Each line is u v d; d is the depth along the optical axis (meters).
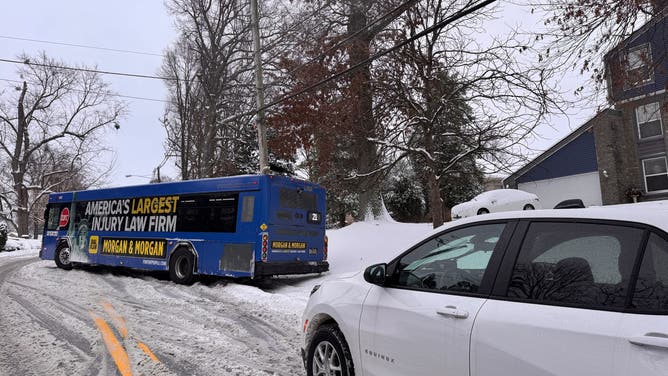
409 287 3.51
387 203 34.78
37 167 53.03
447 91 13.13
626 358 2.13
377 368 3.54
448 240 3.41
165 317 8.09
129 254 14.02
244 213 11.67
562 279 2.61
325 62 14.23
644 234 2.38
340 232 18.39
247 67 32.81
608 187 25.88
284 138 15.55
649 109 24.69
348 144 15.01
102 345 6.11
